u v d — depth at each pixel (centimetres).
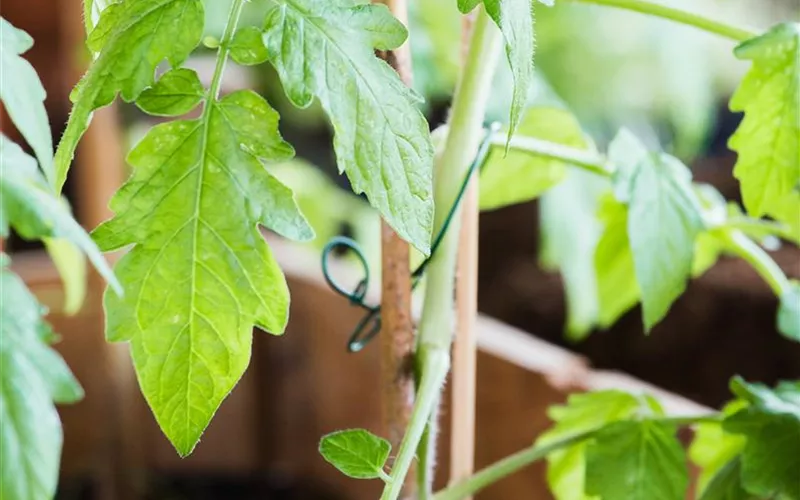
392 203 44
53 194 42
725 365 100
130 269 45
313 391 94
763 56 53
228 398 99
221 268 46
